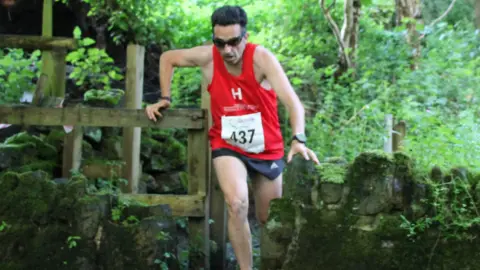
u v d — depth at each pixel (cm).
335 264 470
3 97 821
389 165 466
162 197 607
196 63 520
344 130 719
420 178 468
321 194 475
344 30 948
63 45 767
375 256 466
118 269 518
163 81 549
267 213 516
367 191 468
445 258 462
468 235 461
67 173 658
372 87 871
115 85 982
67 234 523
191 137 603
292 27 1004
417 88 787
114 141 745
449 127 575
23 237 524
